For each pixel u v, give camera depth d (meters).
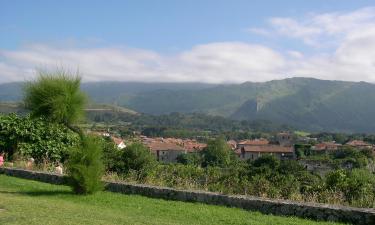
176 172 14.52
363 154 72.62
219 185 12.41
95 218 8.12
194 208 9.94
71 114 12.20
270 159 39.06
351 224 8.58
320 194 10.85
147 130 173.50
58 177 13.31
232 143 139.12
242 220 8.77
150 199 11.07
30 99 12.21
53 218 7.74
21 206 8.73
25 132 17.33
